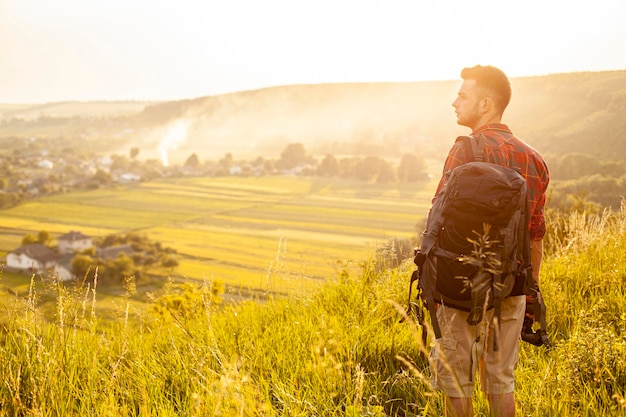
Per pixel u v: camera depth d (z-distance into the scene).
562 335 4.47
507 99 3.16
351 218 156.38
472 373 2.87
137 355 4.26
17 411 3.27
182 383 3.76
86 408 3.37
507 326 3.01
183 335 4.72
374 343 4.22
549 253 7.96
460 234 2.73
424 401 3.35
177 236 143.88
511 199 2.68
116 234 145.62
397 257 5.84
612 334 3.70
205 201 198.50
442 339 2.90
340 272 5.82
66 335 3.96
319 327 4.43
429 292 2.84
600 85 177.62
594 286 5.47
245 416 2.88
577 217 8.07
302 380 3.68
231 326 4.84
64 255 118.88
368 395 3.51
